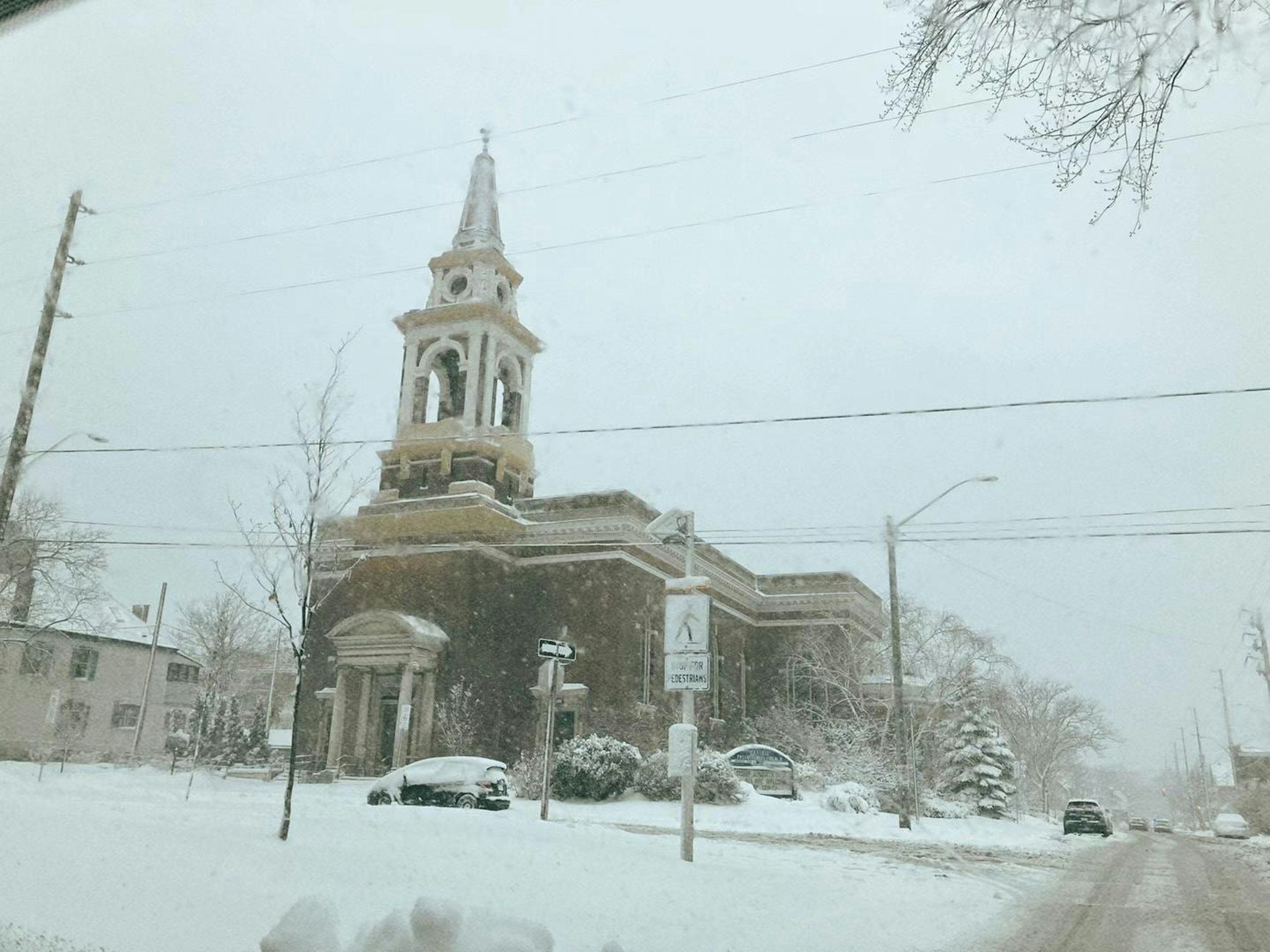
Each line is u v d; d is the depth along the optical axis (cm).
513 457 4388
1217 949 949
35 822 1209
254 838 1207
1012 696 6184
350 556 4047
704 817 2525
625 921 927
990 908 1173
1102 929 1061
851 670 4638
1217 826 4600
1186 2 768
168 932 805
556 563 4081
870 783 3453
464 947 581
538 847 1340
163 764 4138
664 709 4122
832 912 1048
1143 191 836
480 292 4550
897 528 2680
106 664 5341
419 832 1377
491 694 3978
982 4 822
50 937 782
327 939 609
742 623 5044
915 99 871
